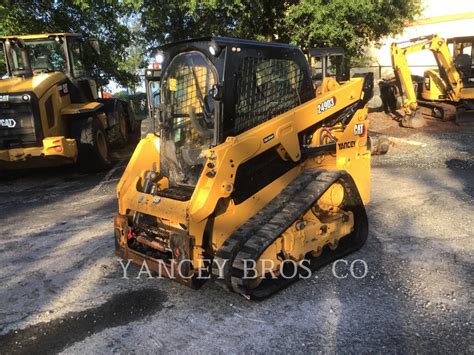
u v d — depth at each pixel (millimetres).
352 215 4445
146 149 4410
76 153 8273
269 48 3980
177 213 3572
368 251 4516
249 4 10914
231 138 3553
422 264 4215
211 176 3443
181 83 3971
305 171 4273
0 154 7723
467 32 18984
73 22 13664
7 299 4008
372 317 3396
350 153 4699
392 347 3051
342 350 3045
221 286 3730
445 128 11469
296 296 3730
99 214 6277
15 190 7934
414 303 3564
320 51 5137
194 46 3779
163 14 11547
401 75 11680
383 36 13578
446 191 6398
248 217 3863
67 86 9070
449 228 5059
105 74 14562
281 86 4160
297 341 3162
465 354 2957
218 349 3131
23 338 3402
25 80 8258
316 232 4031
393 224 5238
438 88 12609
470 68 12719
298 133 4137
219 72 3652
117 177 8484
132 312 3660
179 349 3160
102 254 4836
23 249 5152
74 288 4121
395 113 13273
